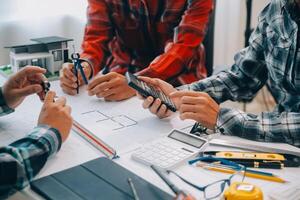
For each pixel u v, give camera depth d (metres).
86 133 0.99
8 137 0.99
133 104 1.22
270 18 1.26
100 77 1.29
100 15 1.61
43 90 1.15
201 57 1.57
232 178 0.79
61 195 0.72
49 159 0.86
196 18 1.48
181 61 1.46
